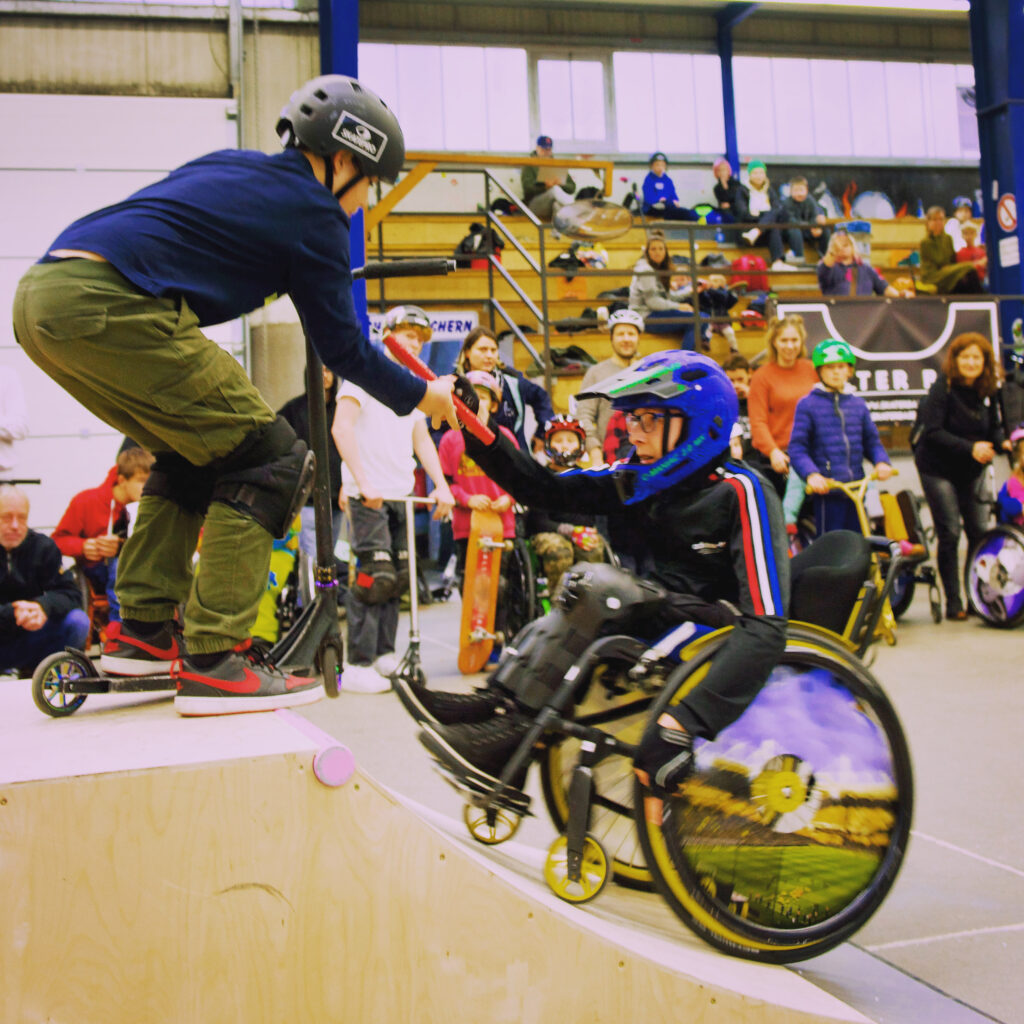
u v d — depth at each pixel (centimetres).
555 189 1034
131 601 218
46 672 202
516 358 945
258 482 201
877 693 218
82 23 759
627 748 211
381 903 171
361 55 1234
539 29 1289
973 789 328
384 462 469
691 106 1343
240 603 203
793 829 215
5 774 157
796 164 1378
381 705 446
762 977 200
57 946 155
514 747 220
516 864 233
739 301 1026
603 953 180
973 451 612
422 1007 172
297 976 166
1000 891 256
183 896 161
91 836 157
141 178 771
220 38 777
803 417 596
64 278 178
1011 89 986
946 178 1432
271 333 744
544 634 221
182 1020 161
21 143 751
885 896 215
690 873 207
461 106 1266
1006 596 601
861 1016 188
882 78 1412
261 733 182
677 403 219
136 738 180
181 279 186
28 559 443
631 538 539
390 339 222
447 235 1013
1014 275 995
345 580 553
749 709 216
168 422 192
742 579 213
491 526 493
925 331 787
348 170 209
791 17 1381
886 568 315
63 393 750
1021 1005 203
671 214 1146
